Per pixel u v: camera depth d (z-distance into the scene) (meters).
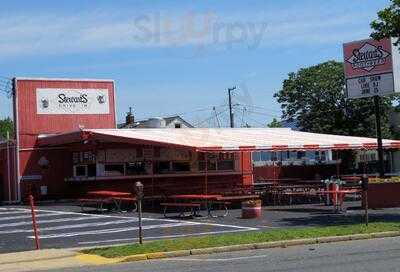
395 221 20.84
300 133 38.12
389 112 54.59
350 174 49.94
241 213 25.44
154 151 36.19
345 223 20.84
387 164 53.94
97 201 29.45
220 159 37.78
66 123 39.62
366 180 19.19
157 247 15.72
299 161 52.31
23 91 38.50
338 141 34.34
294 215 24.45
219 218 24.06
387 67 26.70
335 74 56.44
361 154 54.88
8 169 39.44
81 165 37.53
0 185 40.88
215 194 30.73
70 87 39.97
